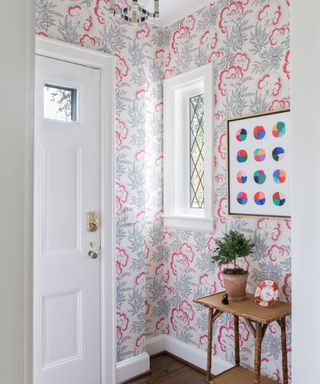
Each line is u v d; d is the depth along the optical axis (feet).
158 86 9.02
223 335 7.64
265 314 5.83
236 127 7.33
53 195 6.78
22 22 1.29
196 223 8.19
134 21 5.30
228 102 7.54
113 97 7.52
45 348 6.67
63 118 6.95
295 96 4.56
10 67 1.25
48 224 6.72
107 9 7.41
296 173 4.55
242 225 7.29
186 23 8.47
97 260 7.34
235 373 6.71
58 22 6.74
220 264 7.00
